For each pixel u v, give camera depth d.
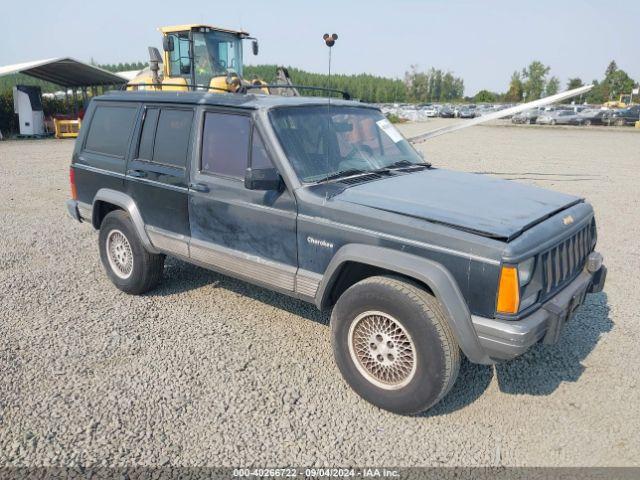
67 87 29.53
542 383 3.81
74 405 3.48
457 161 16.38
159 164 4.71
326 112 4.35
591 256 3.84
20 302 5.14
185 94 4.63
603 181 12.32
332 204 3.56
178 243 4.61
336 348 3.62
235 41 13.54
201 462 2.98
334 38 3.77
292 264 3.87
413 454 3.07
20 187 11.49
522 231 3.12
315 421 3.35
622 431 3.28
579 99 96.31
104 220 5.31
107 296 5.30
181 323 4.70
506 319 2.97
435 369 3.14
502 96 106.44
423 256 3.18
